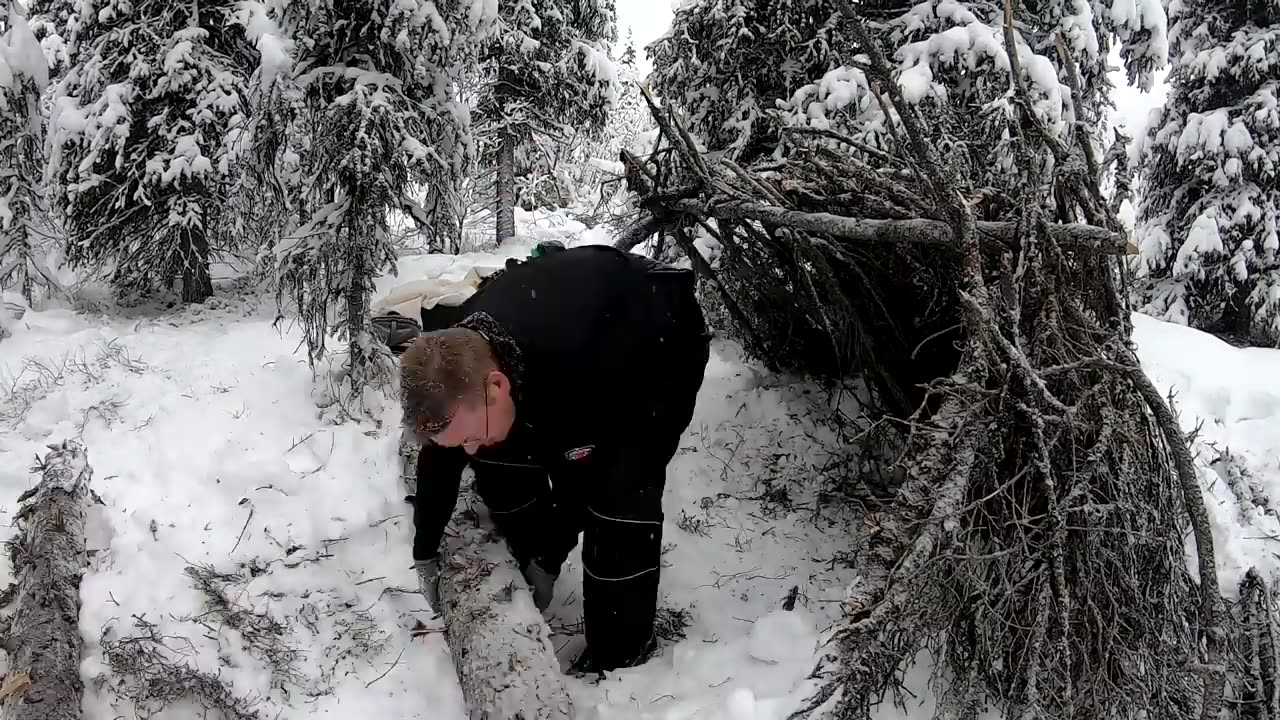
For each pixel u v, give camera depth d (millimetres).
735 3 6039
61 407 4352
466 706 2734
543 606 3277
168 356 5289
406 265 8422
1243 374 4965
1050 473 2447
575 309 2590
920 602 2324
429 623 3115
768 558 3715
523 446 2660
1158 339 5461
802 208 3779
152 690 2674
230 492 3738
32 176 6156
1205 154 10359
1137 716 2574
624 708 2707
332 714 2721
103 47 7051
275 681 2814
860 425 4453
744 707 2527
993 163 3830
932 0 5754
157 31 7031
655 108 3779
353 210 4461
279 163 4848
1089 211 3055
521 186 14992
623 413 2592
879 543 2410
